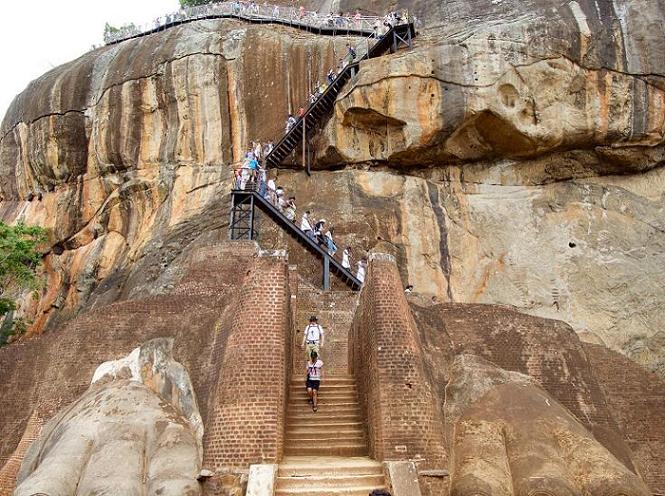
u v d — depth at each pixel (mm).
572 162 25109
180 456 10656
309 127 26531
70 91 30047
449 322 13852
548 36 23656
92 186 29219
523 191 25422
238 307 11766
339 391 13898
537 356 13523
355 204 25031
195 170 27375
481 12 27828
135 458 10531
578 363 13812
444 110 23734
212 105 28047
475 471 10289
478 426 11531
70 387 13172
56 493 9492
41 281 25953
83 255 28234
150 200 27844
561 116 23719
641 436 14062
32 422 13242
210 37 29078
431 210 25156
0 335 27312
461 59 23750
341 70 26906
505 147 24922
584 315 23172
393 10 31156
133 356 13055
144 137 28375
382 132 25453
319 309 19031
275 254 12086
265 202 20688
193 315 13469
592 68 23688
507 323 13898
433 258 24406
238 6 33125
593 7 24656
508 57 23516
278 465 10250
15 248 22844
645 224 24422
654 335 22734
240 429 10484
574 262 23969
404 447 10617
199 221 25266
